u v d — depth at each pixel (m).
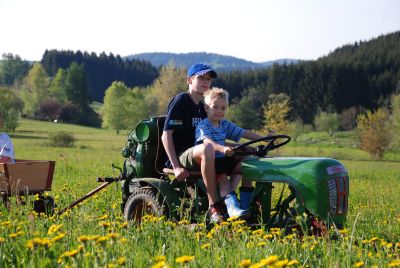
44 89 137.38
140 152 7.17
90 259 3.60
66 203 8.28
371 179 24.47
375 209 9.51
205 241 4.80
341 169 5.68
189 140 6.78
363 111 146.62
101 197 8.99
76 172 17.14
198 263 3.76
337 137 119.25
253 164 5.93
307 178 5.50
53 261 3.74
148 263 3.80
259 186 5.87
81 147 52.31
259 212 5.88
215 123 6.41
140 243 4.57
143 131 7.07
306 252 4.39
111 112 105.31
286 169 5.66
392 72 165.12
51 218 5.51
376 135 69.31
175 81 117.69
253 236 4.79
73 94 147.50
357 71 157.00
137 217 6.89
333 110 152.12
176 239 4.79
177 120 6.65
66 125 123.81
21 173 7.64
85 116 141.62
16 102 135.38
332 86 154.00
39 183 7.91
